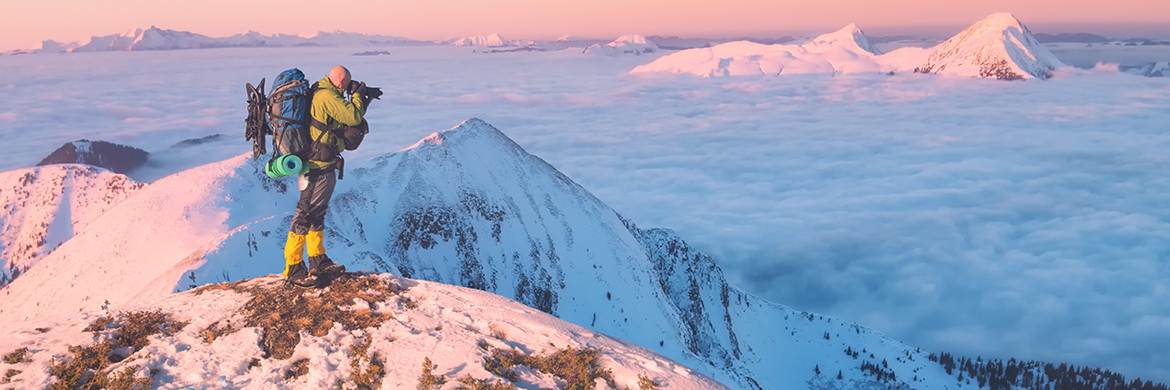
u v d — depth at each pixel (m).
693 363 77.81
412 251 103.50
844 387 152.00
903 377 158.88
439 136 129.25
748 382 83.06
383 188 113.25
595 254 122.94
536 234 119.88
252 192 89.31
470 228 110.88
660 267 148.88
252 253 64.00
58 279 77.25
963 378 166.12
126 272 73.31
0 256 142.88
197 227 79.25
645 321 109.38
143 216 80.94
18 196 152.38
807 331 177.62
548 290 109.31
